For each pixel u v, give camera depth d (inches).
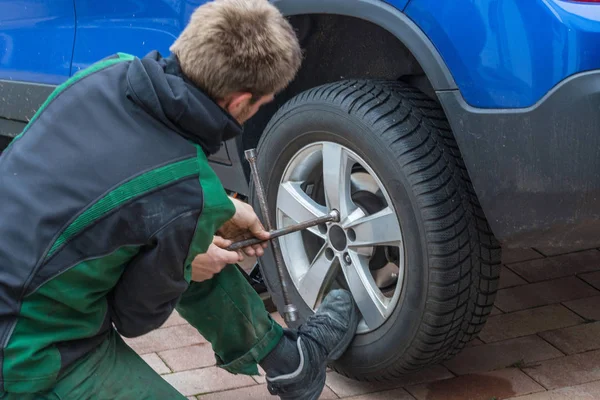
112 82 75.1
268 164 118.2
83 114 73.4
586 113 86.1
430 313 100.0
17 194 71.4
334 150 107.7
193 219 71.4
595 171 87.3
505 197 93.5
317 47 118.6
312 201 114.9
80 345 76.0
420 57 96.3
